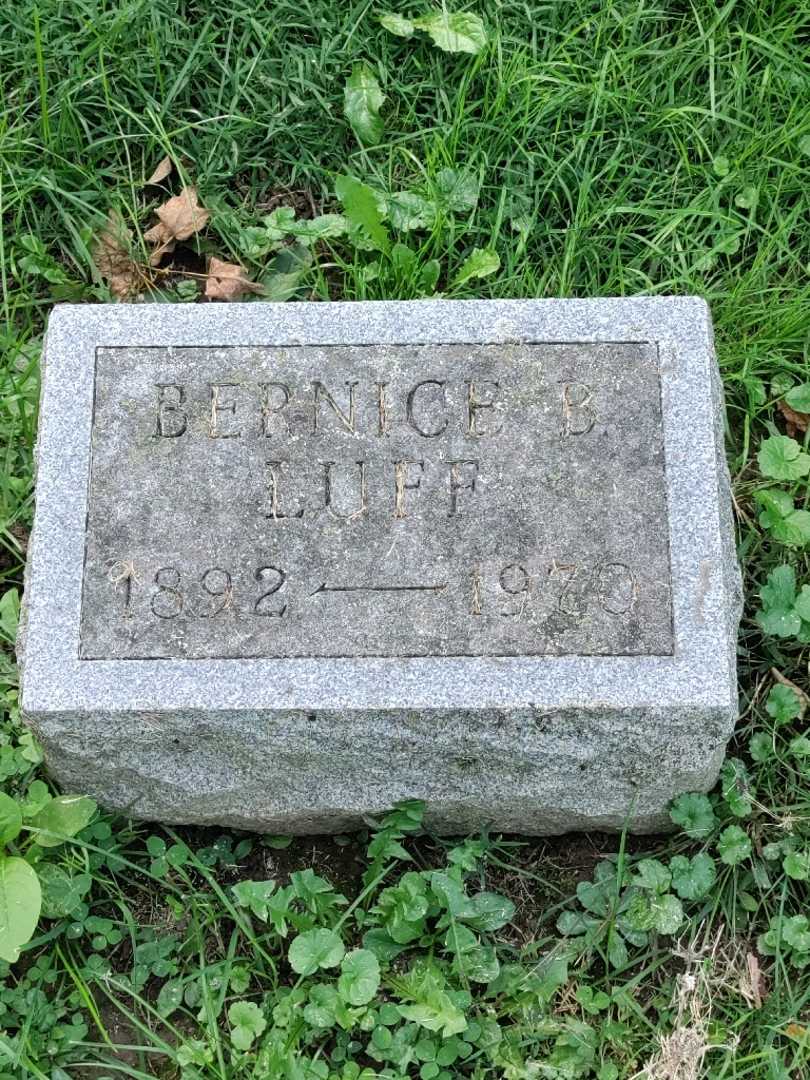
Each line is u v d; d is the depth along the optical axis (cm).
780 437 136
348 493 118
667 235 147
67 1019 121
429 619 115
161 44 151
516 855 128
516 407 119
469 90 151
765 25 153
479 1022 119
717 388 123
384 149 151
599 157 149
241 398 120
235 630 115
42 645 115
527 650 114
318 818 124
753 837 127
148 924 125
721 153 149
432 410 119
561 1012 122
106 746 117
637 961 123
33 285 147
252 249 148
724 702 113
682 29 153
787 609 130
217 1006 121
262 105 151
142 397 120
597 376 120
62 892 121
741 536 138
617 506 117
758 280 144
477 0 153
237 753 118
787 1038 121
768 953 123
